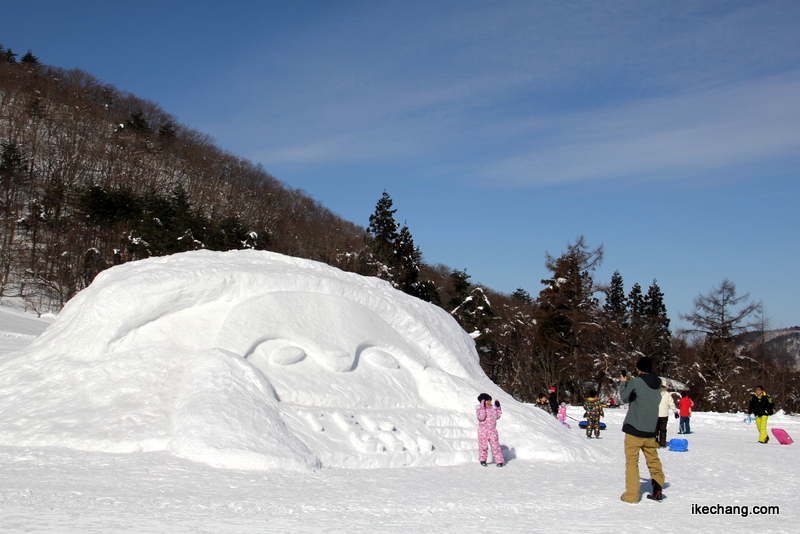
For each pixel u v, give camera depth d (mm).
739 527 6441
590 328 46781
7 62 107250
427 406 13867
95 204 57062
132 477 7488
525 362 49594
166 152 104250
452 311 53219
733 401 47625
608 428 23250
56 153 84312
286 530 5316
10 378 11164
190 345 11961
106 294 12008
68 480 7082
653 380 8172
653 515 7059
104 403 10320
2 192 65000
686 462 12727
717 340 50469
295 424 10609
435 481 9086
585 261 49281
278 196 110750
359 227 116062
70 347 11797
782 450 15961
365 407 12602
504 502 7527
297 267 15398
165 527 5148
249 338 12117
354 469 9859
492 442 11359
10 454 8508
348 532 5395
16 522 5023
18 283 55281
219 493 6922
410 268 55406
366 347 13945
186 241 52219
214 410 9703
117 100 121125
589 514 7004
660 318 55562
